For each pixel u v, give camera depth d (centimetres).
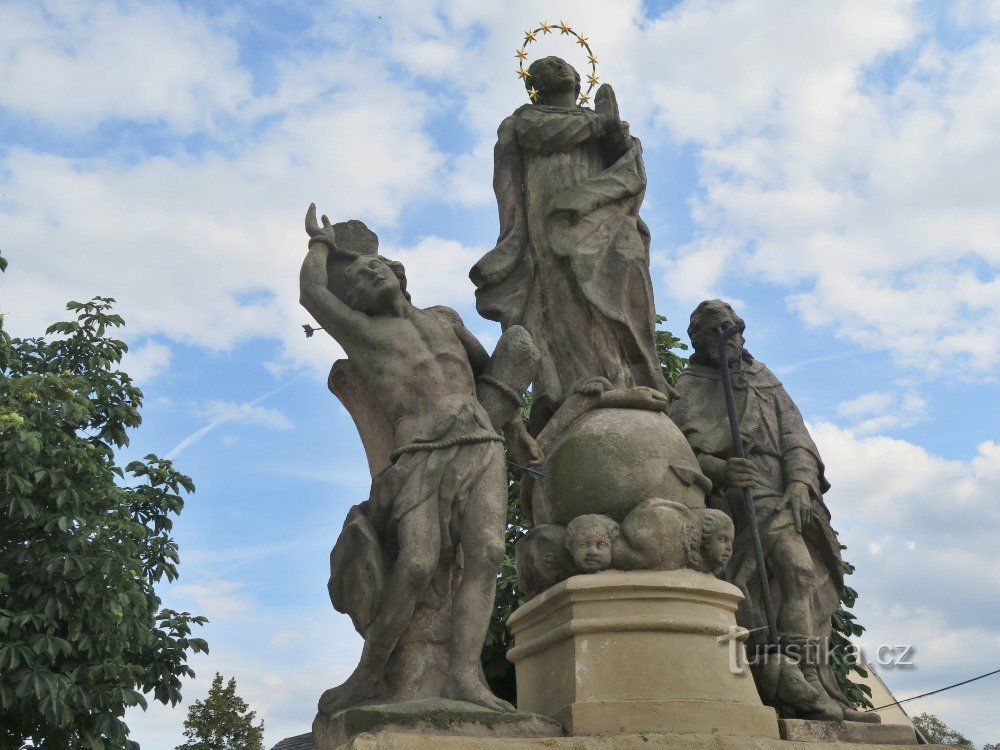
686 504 579
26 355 1316
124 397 1327
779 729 549
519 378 582
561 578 564
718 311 707
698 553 555
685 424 682
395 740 454
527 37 745
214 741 1823
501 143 709
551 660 544
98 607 1130
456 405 546
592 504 573
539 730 492
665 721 506
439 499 526
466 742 464
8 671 1078
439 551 519
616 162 695
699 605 541
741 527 660
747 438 682
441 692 503
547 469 596
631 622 527
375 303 567
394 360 555
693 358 716
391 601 509
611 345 655
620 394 614
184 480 1311
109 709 1114
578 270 659
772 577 655
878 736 568
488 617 515
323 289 578
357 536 521
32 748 1129
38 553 1122
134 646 1191
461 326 584
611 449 582
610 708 507
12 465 1142
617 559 550
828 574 670
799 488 668
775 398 704
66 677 1099
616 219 680
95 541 1144
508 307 674
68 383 1219
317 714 518
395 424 550
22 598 1120
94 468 1177
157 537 1266
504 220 702
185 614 1261
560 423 618
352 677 516
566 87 727
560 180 691
